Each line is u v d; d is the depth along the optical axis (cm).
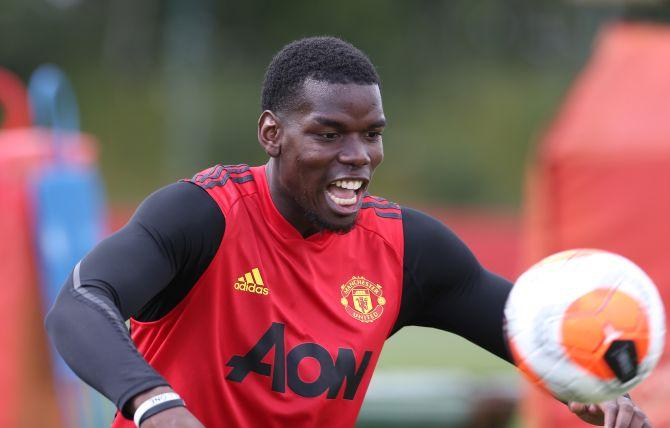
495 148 11738
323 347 1235
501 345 1335
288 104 1197
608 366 1135
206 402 1208
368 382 1282
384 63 12938
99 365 1019
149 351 1234
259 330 1210
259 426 1223
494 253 7706
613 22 2847
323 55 1189
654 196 2436
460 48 13350
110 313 1055
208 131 10731
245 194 1230
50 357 2664
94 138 11625
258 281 1213
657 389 2300
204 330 1199
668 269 2417
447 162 11225
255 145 10862
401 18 13288
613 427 1244
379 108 1191
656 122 2478
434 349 5494
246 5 13200
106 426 2892
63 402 2686
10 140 2686
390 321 1293
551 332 1143
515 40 13588
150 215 1156
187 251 1166
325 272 1253
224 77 12494
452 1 13450
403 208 1338
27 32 12800
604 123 2514
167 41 12875
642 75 2592
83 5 13250
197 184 1205
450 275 1326
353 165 1185
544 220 2538
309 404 1227
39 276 2591
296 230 1238
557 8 13562
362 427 2698
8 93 3148
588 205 2492
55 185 2623
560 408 2422
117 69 12838
